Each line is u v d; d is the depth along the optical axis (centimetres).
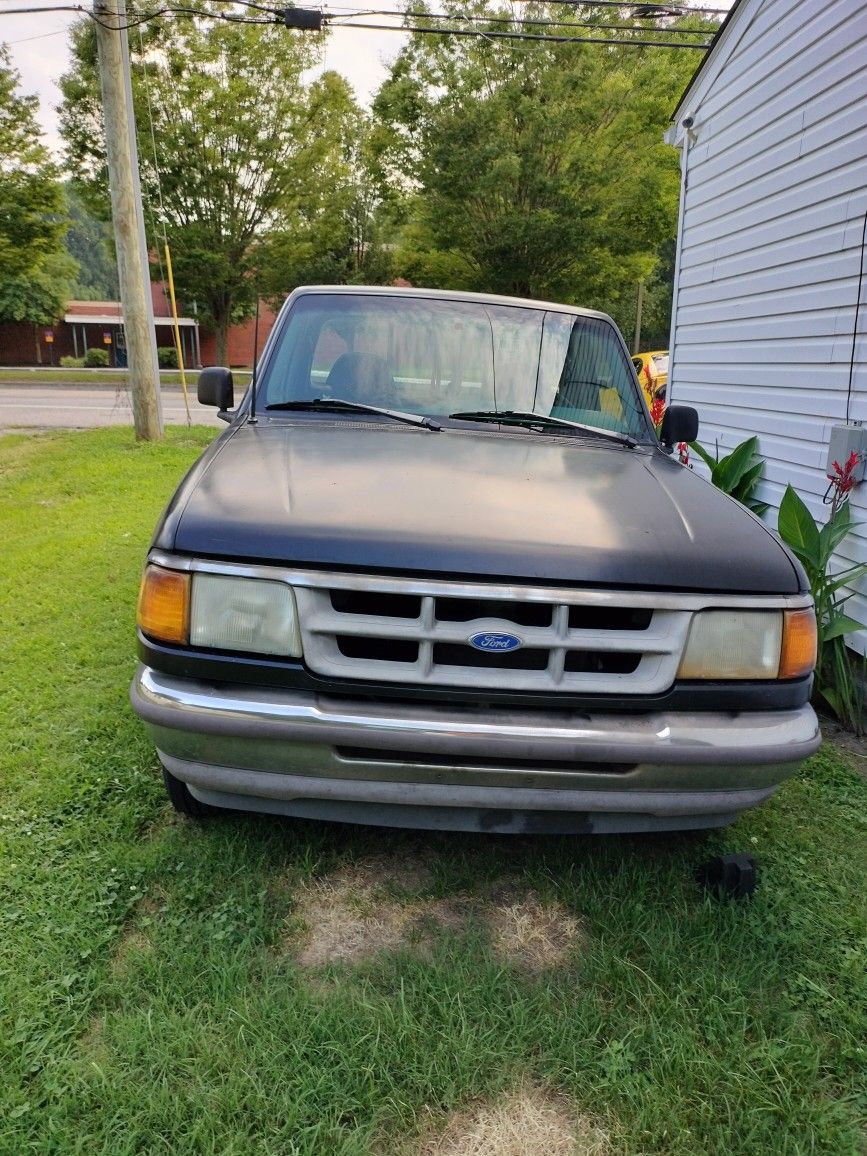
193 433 1274
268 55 2291
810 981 217
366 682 205
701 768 209
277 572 203
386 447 270
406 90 1992
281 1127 170
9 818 276
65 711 360
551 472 260
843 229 458
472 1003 202
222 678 208
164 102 2305
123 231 1105
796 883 261
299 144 2462
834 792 327
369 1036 190
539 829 227
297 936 227
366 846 268
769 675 215
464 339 335
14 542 640
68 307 4341
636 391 347
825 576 411
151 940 220
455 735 200
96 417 1595
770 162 541
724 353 615
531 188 1967
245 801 231
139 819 275
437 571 201
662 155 2016
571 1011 202
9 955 212
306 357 326
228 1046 187
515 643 203
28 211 2466
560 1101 180
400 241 2755
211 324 2917
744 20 574
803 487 504
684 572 211
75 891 237
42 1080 178
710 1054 192
